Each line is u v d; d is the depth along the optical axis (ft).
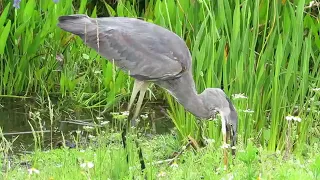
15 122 42.27
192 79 36.55
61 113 43.88
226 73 38.24
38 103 44.68
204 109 36.17
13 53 45.16
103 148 33.81
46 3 45.21
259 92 38.65
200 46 40.04
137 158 35.04
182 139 38.83
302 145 37.65
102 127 41.88
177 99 36.76
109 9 46.70
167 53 35.55
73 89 45.34
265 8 41.57
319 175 26.48
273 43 41.16
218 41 39.75
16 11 44.86
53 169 32.89
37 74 45.42
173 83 36.37
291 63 37.81
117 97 44.68
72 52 46.70
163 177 31.55
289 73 37.96
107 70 43.98
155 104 45.83
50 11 44.96
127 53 35.17
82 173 30.58
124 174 30.99
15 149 38.37
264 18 41.86
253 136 38.52
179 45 35.96
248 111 36.47
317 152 36.73
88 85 46.03
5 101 44.73
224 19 38.37
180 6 40.16
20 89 45.65
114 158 32.07
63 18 35.35
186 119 38.68
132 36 35.22
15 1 37.60
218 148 35.73
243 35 38.09
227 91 38.19
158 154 37.63
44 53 45.73
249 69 38.22
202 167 33.63
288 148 35.63
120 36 35.14
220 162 33.94
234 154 34.94
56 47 45.96
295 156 36.60
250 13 37.78
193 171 32.58
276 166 33.55
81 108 44.65
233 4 41.09
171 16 41.91
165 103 45.96
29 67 45.39
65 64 46.34
